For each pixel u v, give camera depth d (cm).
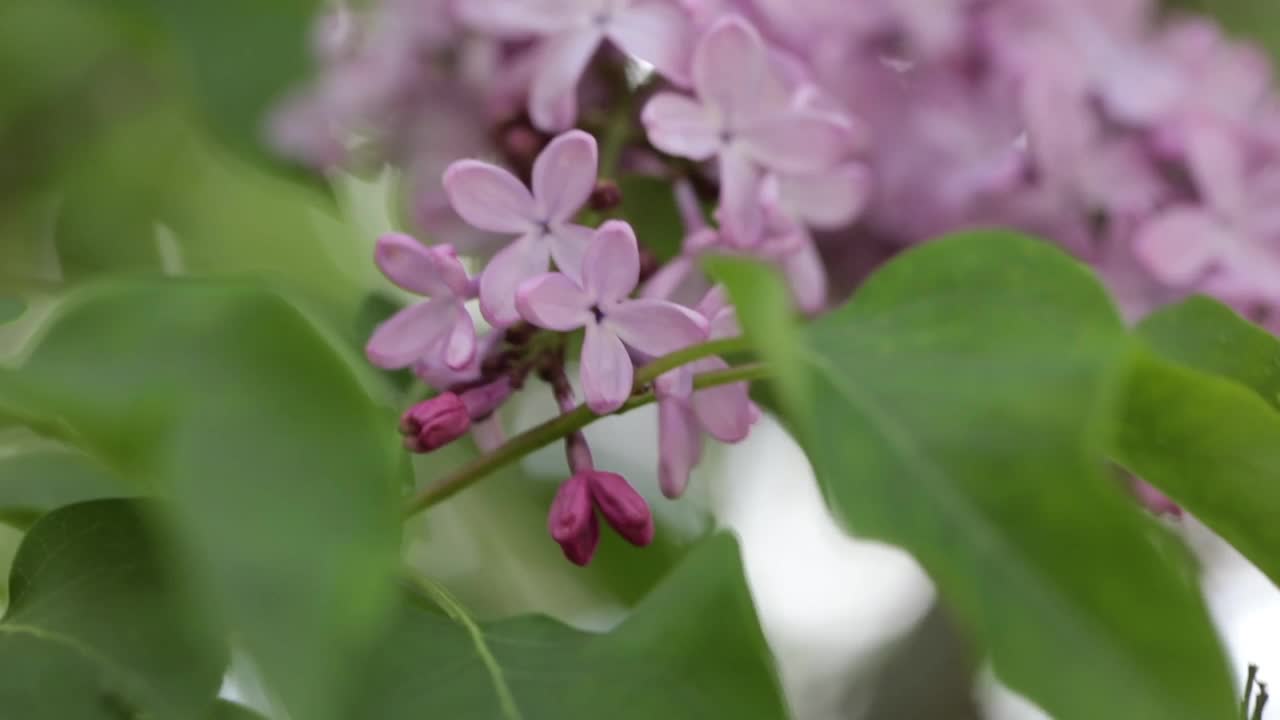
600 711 51
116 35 51
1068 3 63
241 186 59
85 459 56
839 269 63
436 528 67
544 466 66
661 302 52
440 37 59
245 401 48
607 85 59
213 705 51
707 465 78
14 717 50
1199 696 48
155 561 52
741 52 56
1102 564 49
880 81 62
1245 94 63
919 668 94
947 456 49
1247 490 53
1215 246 61
